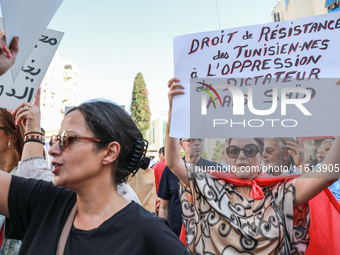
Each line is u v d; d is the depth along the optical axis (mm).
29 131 1654
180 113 1830
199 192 1806
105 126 1016
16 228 1135
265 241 1621
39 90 1940
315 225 1882
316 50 1709
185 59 1868
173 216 2893
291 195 1706
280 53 1755
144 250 935
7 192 1125
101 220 994
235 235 1668
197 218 1819
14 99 1882
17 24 1039
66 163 992
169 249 936
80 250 925
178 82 1868
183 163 1946
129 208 1009
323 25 1706
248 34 1802
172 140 1919
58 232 992
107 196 1036
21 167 1570
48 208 1083
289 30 1753
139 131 1149
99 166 1016
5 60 1044
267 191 1758
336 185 3109
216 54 1832
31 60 1953
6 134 1844
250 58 1790
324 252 1837
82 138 998
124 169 1089
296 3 12383
